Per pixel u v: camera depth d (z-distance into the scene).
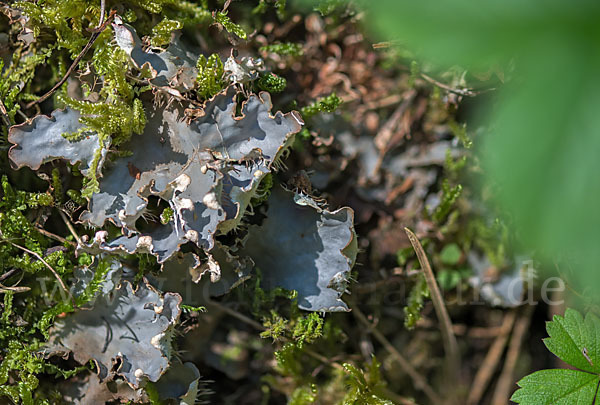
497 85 0.43
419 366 0.47
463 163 0.45
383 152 0.45
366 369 0.45
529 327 0.47
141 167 0.41
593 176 0.35
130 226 0.41
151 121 0.41
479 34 0.35
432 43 0.35
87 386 0.42
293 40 0.45
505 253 0.45
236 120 0.41
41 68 0.42
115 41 0.41
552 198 0.35
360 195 0.45
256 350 0.45
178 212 0.40
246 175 0.41
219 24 0.42
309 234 0.42
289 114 0.41
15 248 0.42
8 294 0.41
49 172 0.42
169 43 0.41
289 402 0.44
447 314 0.45
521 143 0.35
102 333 0.41
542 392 0.42
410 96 0.45
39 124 0.41
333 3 0.44
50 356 0.42
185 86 0.41
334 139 0.45
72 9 0.41
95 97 0.41
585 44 0.35
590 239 0.35
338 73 0.45
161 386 0.41
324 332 0.44
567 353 0.42
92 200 0.41
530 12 0.35
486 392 0.47
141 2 0.41
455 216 0.45
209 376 0.45
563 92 0.35
